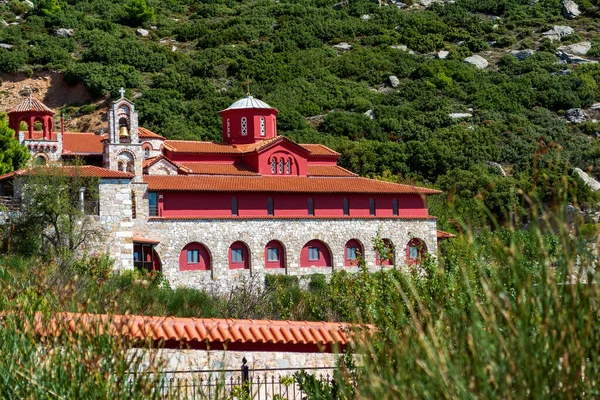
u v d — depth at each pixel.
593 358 12.02
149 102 138.25
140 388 17.28
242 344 28.39
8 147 79.06
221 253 78.69
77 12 178.38
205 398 19.41
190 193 78.88
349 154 123.06
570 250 13.23
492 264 14.11
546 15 193.25
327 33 181.50
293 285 74.44
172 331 27.33
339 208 87.00
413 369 12.70
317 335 29.14
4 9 176.50
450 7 198.75
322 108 146.38
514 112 144.50
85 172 65.00
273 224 82.06
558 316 12.17
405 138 134.00
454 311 14.03
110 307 19.86
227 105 141.25
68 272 44.75
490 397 11.67
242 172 88.50
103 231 64.50
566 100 147.50
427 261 27.42
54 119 138.88
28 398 17.08
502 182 104.00
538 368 11.80
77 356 17.31
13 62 147.00
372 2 199.62
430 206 101.69
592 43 176.12
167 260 75.81
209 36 174.88
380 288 27.27
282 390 29.20
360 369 14.52
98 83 144.00
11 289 20.36
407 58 169.25
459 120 138.62
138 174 77.25
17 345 17.89
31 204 60.69
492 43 180.12
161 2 198.88
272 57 163.75
